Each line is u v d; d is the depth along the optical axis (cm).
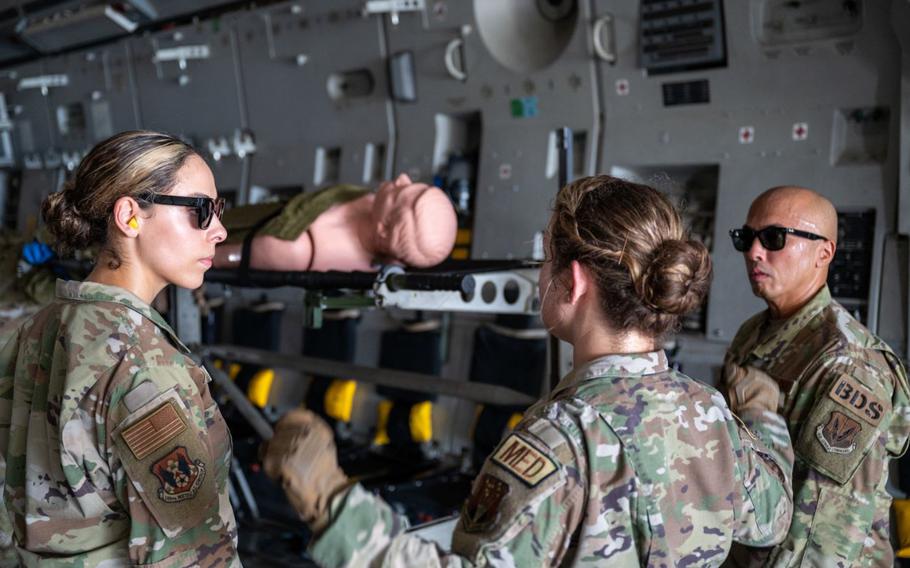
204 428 144
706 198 371
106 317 142
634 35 359
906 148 300
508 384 400
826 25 312
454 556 109
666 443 120
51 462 141
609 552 115
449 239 292
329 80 488
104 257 153
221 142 554
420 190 289
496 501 112
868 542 189
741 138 342
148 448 133
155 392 137
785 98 329
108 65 620
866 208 314
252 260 308
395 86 448
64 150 693
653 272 118
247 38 518
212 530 139
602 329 127
